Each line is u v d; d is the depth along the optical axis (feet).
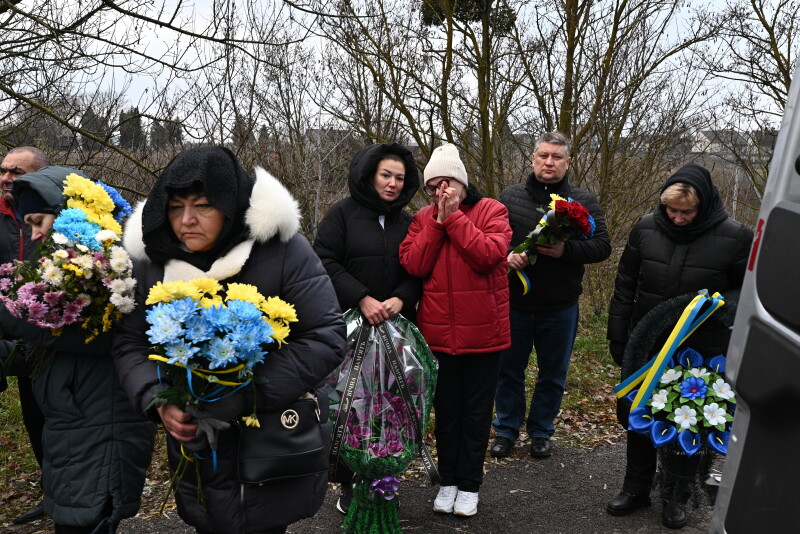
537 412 14.98
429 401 10.39
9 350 9.96
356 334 10.37
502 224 11.73
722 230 11.22
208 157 6.68
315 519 11.98
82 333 7.70
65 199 8.22
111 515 8.06
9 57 15.71
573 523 11.88
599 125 29.53
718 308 10.75
